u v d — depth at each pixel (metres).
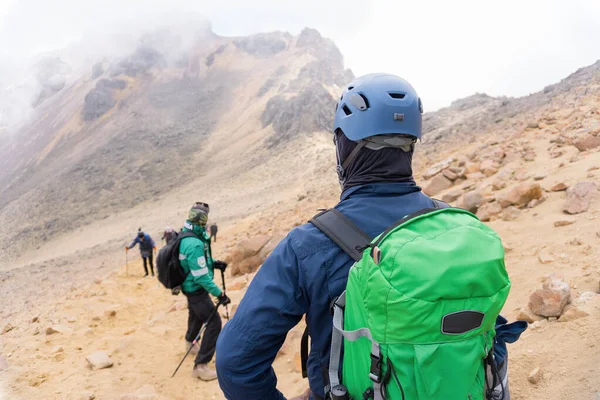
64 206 162.12
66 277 49.41
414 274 1.23
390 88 1.58
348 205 1.58
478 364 1.28
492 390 1.38
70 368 5.54
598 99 14.10
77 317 8.16
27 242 139.38
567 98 18.78
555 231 5.27
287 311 1.48
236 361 1.48
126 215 135.25
